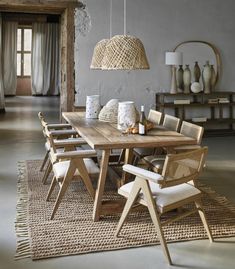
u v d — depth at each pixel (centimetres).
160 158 369
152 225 309
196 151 258
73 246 272
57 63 1619
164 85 759
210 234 284
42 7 700
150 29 737
